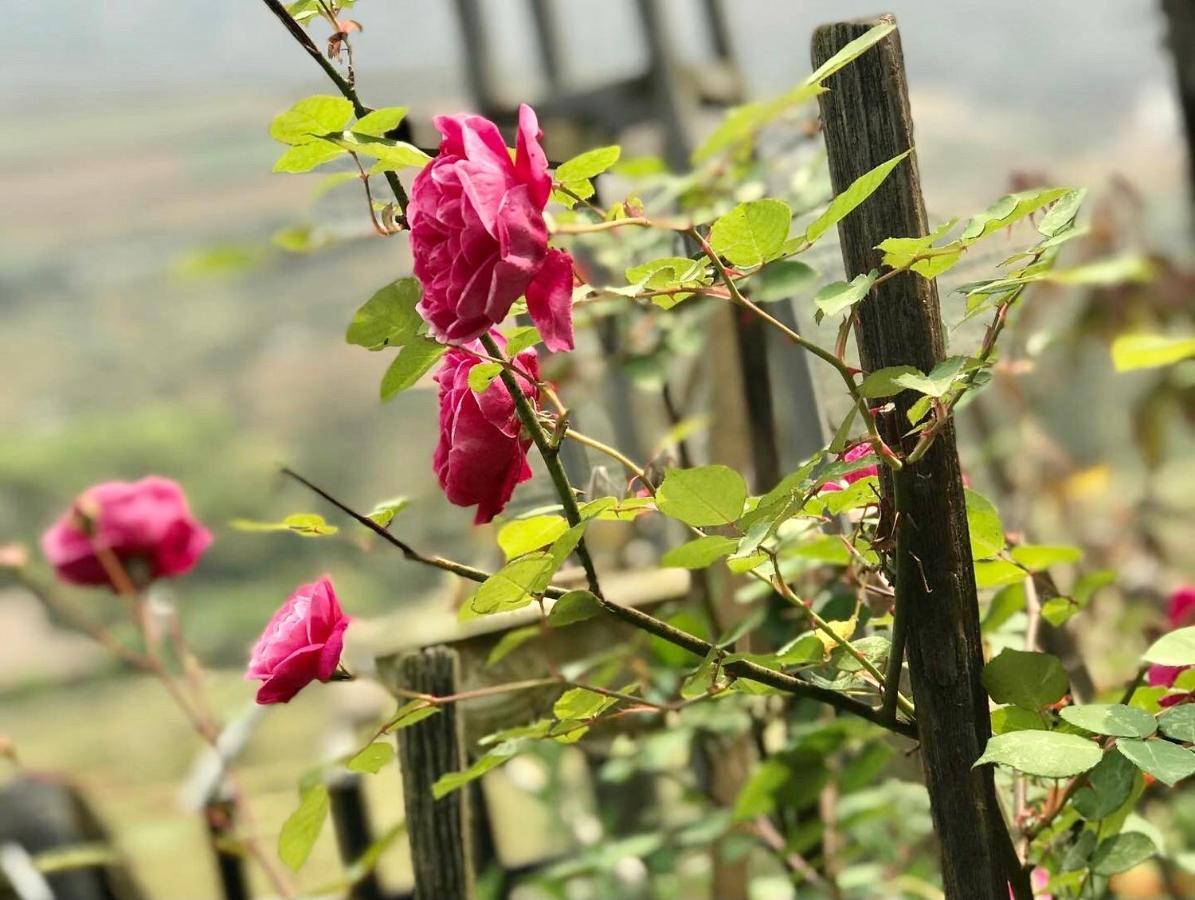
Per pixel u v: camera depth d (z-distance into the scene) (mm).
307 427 11312
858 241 949
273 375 11344
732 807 1694
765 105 878
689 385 1872
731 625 1575
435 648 1257
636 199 928
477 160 760
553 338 792
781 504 885
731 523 901
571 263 808
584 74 3100
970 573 948
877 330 938
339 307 10922
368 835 2051
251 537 9422
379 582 7102
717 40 2939
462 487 890
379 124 867
